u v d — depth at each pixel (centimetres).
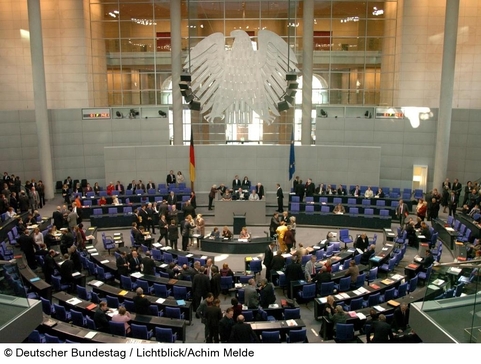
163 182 2645
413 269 1515
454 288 877
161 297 1370
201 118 2909
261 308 1242
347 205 2341
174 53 2655
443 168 2472
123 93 2981
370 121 2700
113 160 2575
